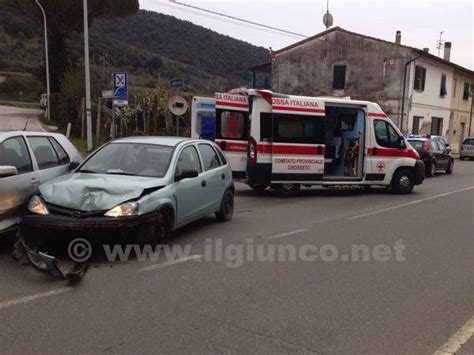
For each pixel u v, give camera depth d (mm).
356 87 32781
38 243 5746
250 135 11977
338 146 13797
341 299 4957
